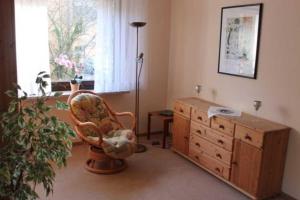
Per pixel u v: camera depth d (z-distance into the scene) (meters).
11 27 2.02
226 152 3.21
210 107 3.62
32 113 2.05
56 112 3.94
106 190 3.06
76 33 4.06
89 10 4.07
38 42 3.66
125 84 4.34
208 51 3.96
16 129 1.98
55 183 3.14
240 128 3.02
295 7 2.85
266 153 2.84
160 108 4.85
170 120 4.21
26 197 2.05
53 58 4.00
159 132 4.86
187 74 4.39
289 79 2.95
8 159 1.98
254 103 3.27
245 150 2.99
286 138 2.95
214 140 3.36
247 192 3.01
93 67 4.25
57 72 4.05
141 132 4.76
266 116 3.22
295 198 2.96
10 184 1.99
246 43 3.37
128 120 4.61
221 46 3.71
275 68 3.08
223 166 3.26
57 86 4.06
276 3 3.02
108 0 4.00
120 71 4.27
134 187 3.15
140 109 4.68
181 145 3.94
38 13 3.61
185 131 3.84
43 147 2.04
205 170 3.57
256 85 3.31
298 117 2.89
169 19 4.62
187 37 4.32
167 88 4.85
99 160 3.45
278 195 3.07
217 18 3.77
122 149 3.29
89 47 4.18
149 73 4.63
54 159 2.07
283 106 3.03
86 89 4.27
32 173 2.00
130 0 4.17
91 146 3.58
